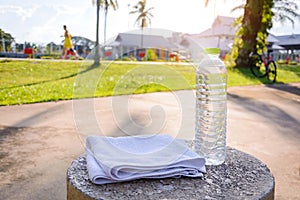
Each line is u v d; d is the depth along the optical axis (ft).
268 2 32.65
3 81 19.33
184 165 3.32
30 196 5.61
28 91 16.63
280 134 10.23
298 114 13.64
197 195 2.95
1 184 6.04
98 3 31.89
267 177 3.43
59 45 37.78
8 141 8.64
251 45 32.50
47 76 21.49
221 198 2.91
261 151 8.45
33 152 7.80
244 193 3.03
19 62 25.58
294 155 8.16
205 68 3.96
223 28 71.92
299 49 86.69
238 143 9.14
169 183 3.17
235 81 25.71
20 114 11.87
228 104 15.76
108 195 2.89
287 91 21.47
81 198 2.94
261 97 18.31
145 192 2.97
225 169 3.63
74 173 3.39
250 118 12.62
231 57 34.24
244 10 33.45
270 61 28.78
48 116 11.60
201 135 3.86
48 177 6.40
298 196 5.88
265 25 32.78
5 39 38.22
